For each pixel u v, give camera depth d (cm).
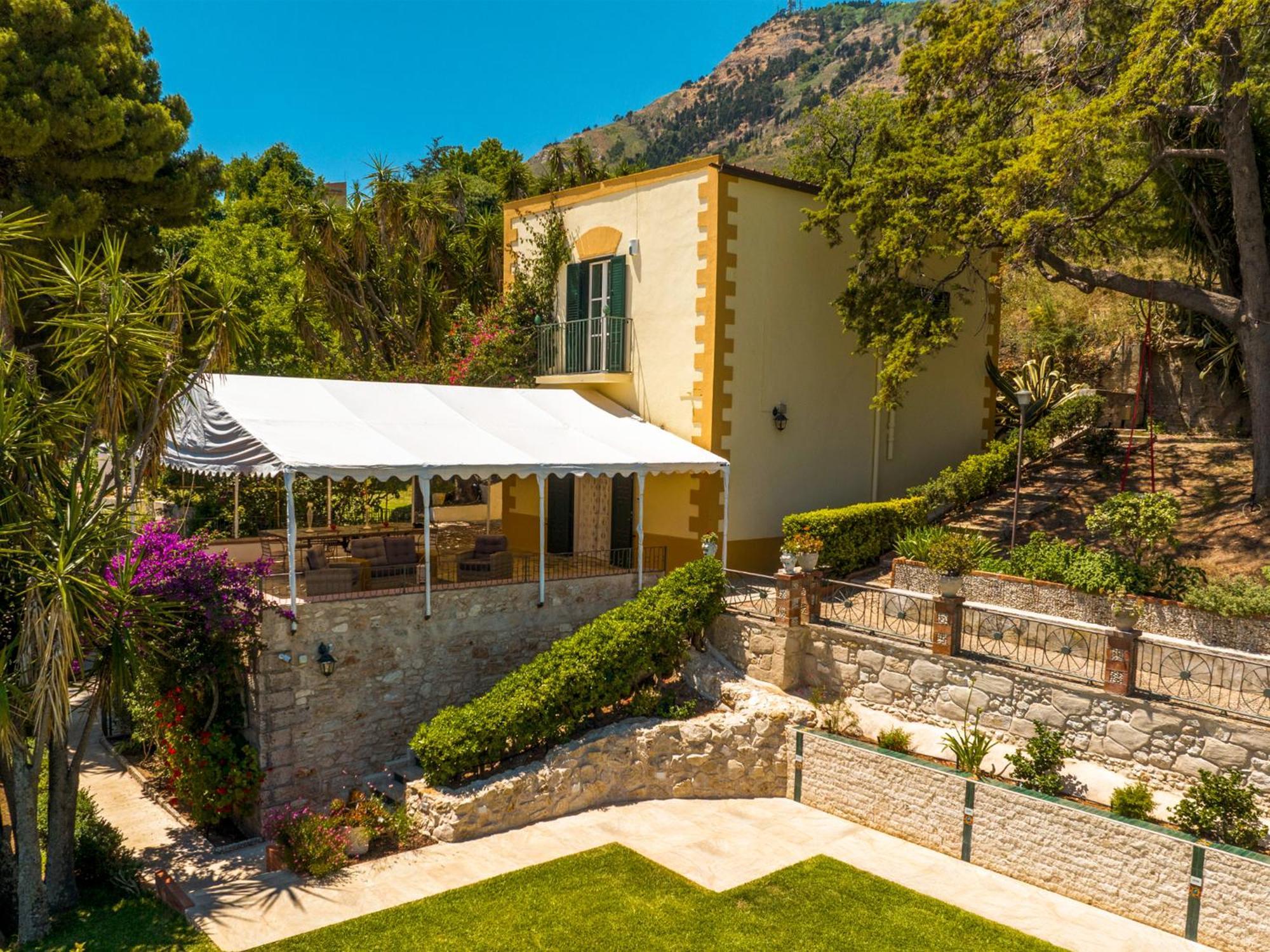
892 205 1808
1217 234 2133
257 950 971
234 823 1391
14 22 1692
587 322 2097
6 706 945
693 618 1588
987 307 2450
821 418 2066
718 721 1482
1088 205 1945
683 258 1909
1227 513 1756
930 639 1466
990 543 1753
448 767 1298
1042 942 1032
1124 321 2670
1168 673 1259
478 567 1584
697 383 1881
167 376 1168
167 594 1266
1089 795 1201
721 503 1866
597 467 1606
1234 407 2369
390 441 1478
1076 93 1786
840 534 1819
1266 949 987
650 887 1132
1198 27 1535
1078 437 2389
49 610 981
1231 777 1095
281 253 3675
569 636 1636
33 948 995
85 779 1574
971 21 1931
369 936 1002
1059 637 1368
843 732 1460
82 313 1140
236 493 1886
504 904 1078
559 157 4694
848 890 1148
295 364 2991
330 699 1378
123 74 1925
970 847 1247
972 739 1354
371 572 1543
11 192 1720
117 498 1141
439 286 3294
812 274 2022
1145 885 1086
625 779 1428
